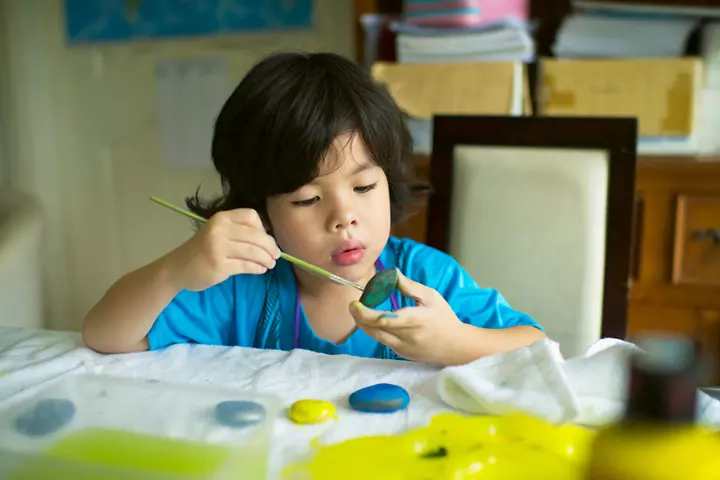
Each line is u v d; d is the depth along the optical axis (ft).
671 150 4.98
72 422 1.53
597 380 1.86
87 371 2.30
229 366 2.33
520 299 3.80
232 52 7.05
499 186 3.82
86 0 7.44
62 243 8.09
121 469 1.32
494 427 1.74
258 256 2.35
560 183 3.69
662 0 5.36
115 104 7.63
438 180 3.97
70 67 7.67
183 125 7.42
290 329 3.02
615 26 5.03
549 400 1.79
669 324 5.13
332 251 2.65
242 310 3.05
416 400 1.99
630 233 3.61
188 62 7.22
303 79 2.75
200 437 1.49
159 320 2.62
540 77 5.12
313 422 1.83
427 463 1.55
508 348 2.37
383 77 5.16
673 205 4.93
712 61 4.92
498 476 1.50
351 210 2.61
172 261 2.45
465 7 5.00
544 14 5.92
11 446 1.44
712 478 1.19
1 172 7.86
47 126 7.85
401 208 3.46
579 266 3.68
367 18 5.46
